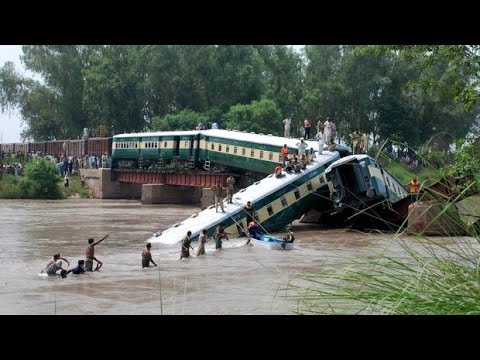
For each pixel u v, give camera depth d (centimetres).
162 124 9769
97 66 10625
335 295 684
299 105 10369
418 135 8981
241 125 9300
